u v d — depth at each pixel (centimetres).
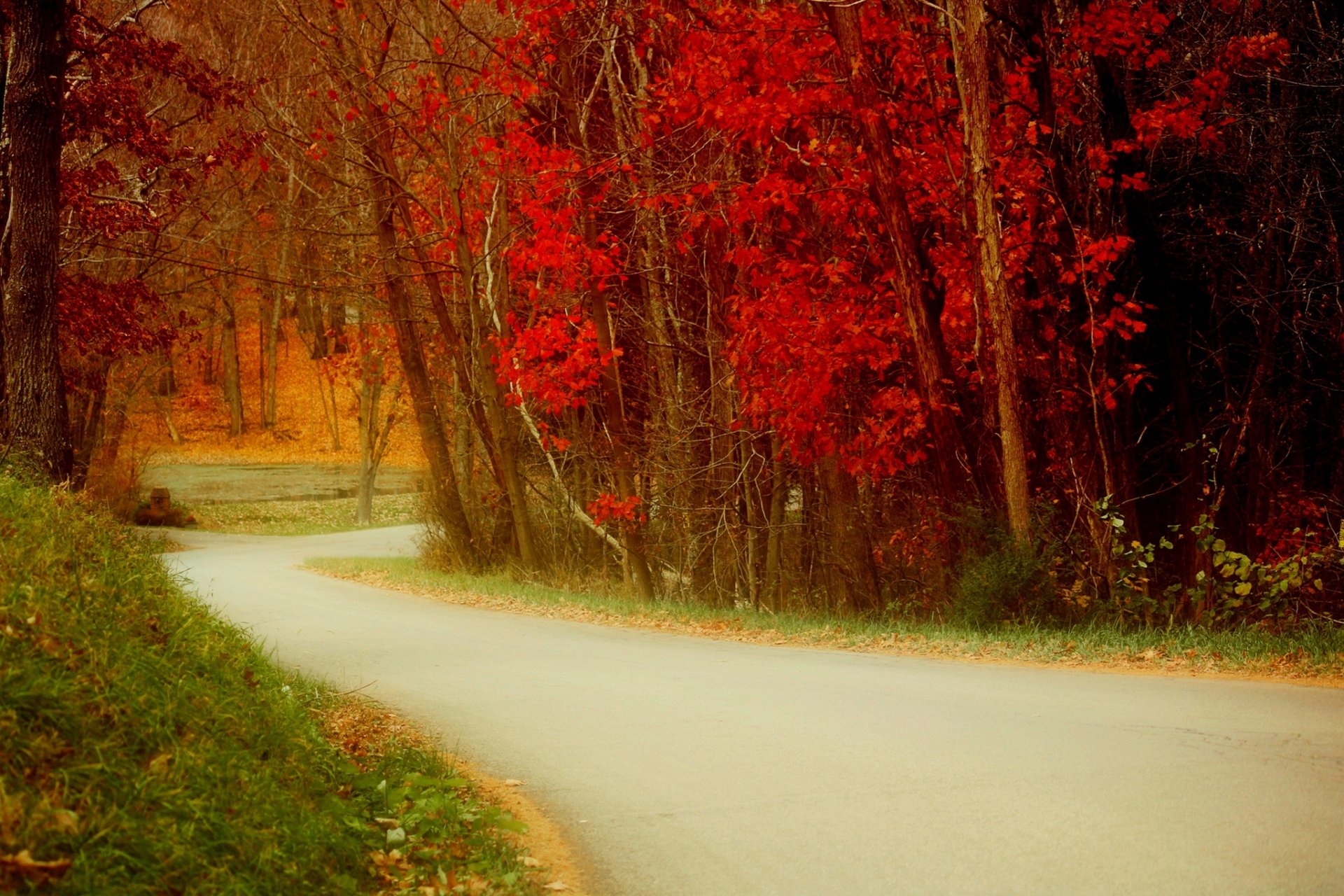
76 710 546
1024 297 1955
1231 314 2061
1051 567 1594
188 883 474
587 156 2164
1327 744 819
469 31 2183
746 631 1658
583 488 2636
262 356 7456
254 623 1805
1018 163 1875
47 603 642
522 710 1077
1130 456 1853
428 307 2908
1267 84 1959
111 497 4353
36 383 1241
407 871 604
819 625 1673
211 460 6800
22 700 527
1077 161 1991
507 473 2581
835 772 806
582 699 1127
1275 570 1514
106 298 2269
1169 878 575
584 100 2277
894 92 1898
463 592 2286
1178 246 2077
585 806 757
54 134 1277
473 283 2519
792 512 2277
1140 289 1912
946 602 1725
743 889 593
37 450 1184
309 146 2638
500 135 2491
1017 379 1666
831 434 1930
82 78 2164
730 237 2150
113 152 2902
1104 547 1667
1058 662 1259
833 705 1041
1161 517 2066
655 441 2291
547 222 2075
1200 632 1384
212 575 2727
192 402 7738
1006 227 1881
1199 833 638
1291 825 644
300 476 6506
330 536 4644
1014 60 1870
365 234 2686
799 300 1862
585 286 2164
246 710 693
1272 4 1975
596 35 2194
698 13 1894
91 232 2277
